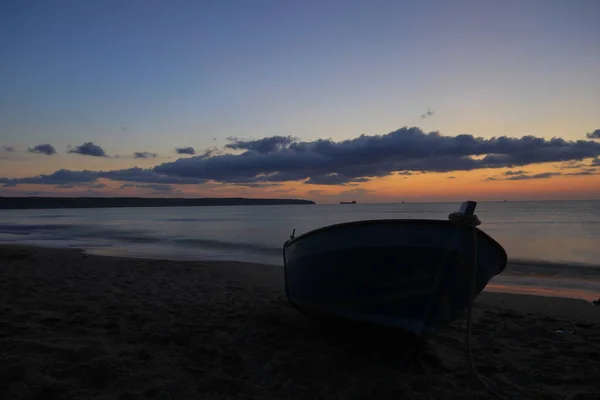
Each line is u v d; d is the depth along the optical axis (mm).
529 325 6043
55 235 27500
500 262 4895
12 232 30844
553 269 12680
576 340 5348
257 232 29641
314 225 38906
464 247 4055
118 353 4266
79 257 13438
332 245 4758
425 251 4121
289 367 4180
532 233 25734
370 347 4844
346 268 4633
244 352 4637
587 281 10852
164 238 24516
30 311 5809
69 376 3621
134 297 7223
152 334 5055
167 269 11234
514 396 3725
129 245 20375
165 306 6582
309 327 5602
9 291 7051
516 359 4676
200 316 6043
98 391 3395
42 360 3908
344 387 3775
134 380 3623
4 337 4625
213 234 27750
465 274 4223
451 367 4355
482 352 4895
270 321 5836
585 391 3838
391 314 4441
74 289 7520
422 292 4242
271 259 15203
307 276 5254
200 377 3869
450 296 4344
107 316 5770
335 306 4902
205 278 9977
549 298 8344
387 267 4316
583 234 24750
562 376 4172
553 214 56000
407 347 4676
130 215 82625
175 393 3443
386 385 3793
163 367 4023
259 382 3859
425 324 4344
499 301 8109
